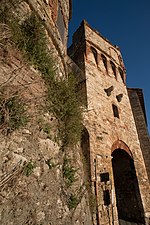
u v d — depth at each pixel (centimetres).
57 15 638
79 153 504
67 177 355
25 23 388
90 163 652
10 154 240
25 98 305
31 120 299
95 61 1098
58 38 554
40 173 277
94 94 896
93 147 709
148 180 908
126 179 912
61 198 311
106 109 919
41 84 367
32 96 325
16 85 299
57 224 273
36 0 480
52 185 295
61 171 341
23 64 338
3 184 215
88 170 640
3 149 234
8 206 211
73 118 420
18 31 355
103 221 566
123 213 857
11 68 308
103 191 631
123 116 1027
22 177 243
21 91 301
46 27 469
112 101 1008
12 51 324
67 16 807
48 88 386
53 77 409
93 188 605
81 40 1155
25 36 370
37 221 239
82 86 895
